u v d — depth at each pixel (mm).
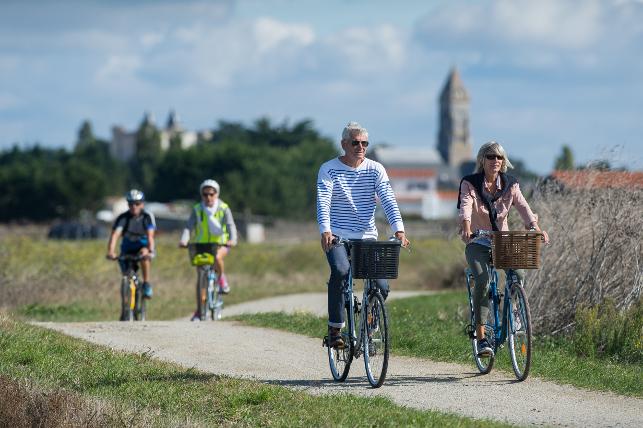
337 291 30000
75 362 33031
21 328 39344
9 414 25984
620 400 28141
